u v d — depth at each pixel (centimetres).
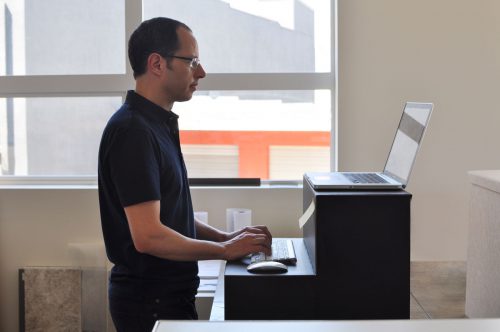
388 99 354
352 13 351
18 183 384
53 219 370
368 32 351
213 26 371
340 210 191
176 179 214
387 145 355
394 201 191
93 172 383
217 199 363
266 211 363
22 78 377
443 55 351
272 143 374
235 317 196
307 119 371
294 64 370
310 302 194
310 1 367
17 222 371
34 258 372
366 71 353
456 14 349
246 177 375
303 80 367
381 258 192
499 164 354
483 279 215
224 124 374
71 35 376
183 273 217
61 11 375
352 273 193
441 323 123
